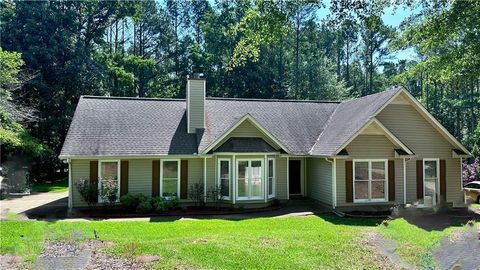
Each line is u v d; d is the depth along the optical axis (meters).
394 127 18.94
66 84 33.47
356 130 17.41
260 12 8.45
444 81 16.91
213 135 19.70
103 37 46.41
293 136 20.73
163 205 16.94
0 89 22.72
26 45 32.00
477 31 13.67
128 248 8.95
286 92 45.28
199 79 20.17
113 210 17.03
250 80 43.66
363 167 18.02
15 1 33.00
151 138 18.91
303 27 48.03
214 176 18.72
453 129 51.12
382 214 16.50
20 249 8.85
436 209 18.25
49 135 33.38
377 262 8.04
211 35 46.59
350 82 60.69
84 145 17.58
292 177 20.91
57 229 11.98
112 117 19.69
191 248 9.08
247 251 8.82
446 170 19.48
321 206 18.67
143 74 47.22
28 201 20.12
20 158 27.98
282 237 10.53
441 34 12.90
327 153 17.88
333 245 9.47
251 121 19.08
